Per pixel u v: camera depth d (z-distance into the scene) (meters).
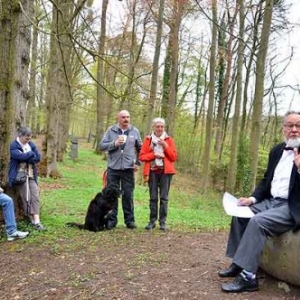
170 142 7.08
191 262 5.07
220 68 25.56
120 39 22.12
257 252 4.01
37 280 4.60
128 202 7.21
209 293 4.02
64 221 7.62
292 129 4.27
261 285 4.23
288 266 4.01
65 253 5.48
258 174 16.45
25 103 6.85
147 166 7.07
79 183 13.95
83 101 28.55
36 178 6.87
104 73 22.89
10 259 5.34
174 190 17.03
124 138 6.89
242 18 15.85
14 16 6.41
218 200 15.77
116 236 6.44
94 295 4.10
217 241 6.45
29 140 6.71
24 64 6.73
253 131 12.24
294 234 3.99
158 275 4.56
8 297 4.27
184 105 28.58
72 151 22.45
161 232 6.92
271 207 4.32
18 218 6.79
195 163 26.14
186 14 18.20
